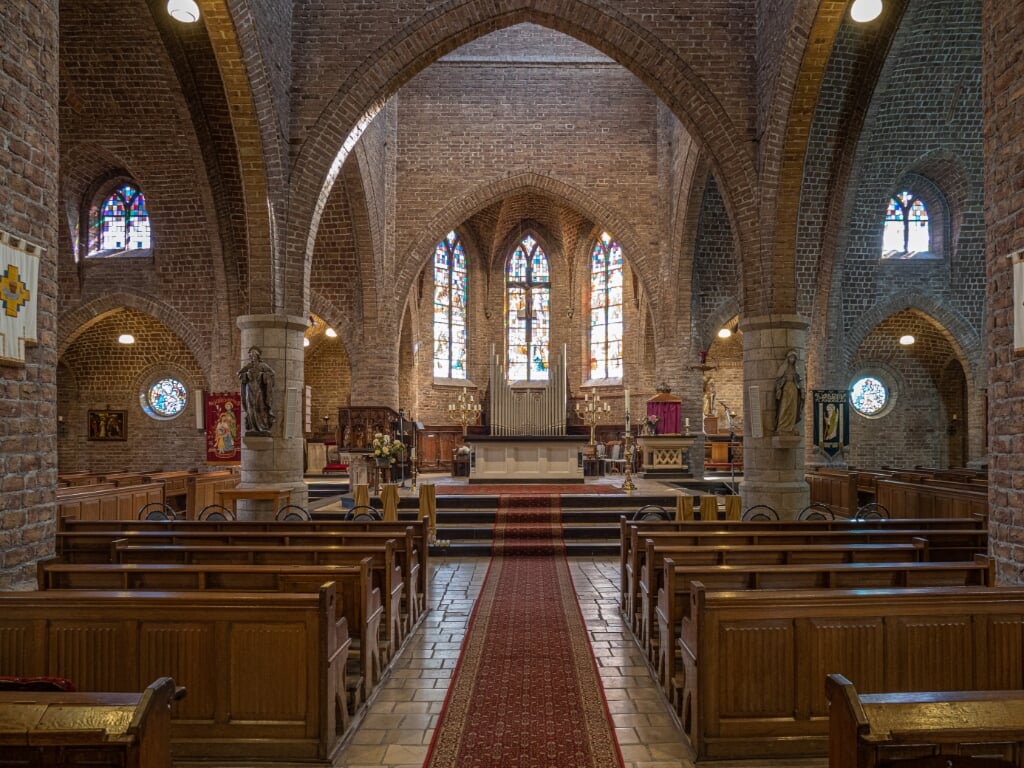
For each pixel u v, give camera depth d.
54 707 2.95
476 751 5.20
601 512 14.65
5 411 5.34
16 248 5.41
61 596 4.91
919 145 20.25
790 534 8.24
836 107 14.69
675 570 5.91
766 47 13.06
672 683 5.79
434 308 28.31
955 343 22.12
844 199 16.02
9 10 5.41
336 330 21.95
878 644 5.00
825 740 4.98
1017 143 5.49
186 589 6.11
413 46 13.67
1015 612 5.03
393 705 6.12
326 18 13.70
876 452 24.89
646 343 26.77
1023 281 5.37
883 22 13.53
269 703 4.93
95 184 21.31
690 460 21.73
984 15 5.91
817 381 19.50
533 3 13.61
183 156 18.92
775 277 13.26
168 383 24.55
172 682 3.16
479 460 19.78
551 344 29.95
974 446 21.95
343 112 13.62
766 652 4.99
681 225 21.08
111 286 21.14
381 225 21.69
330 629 5.02
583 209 23.00
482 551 12.95
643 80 13.90
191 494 15.04
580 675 6.77
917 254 22.31
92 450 24.42
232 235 17.86
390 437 18.72
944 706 2.96
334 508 15.70
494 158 22.84
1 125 5.33
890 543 8.34
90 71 16.67
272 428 13.44
